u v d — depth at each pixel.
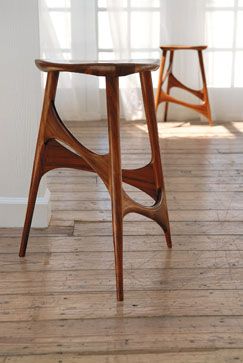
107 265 1.90
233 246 2.05
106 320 1.55
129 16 4.48
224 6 4.48
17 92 2.10
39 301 1.65
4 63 2.07
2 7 2.01
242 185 2.82
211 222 2.29
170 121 4.62
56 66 1.66
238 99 4.63
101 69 1.59
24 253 1.97
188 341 1.45
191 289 1.73
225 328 1.51
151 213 1.91
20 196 2.21
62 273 1.84
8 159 2.17
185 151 3.54
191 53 4.56
